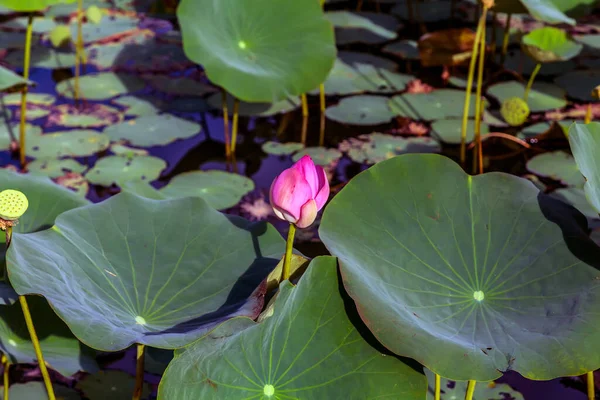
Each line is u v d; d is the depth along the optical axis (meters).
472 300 2.72
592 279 2.71
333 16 6.44
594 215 3.69
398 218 2.78
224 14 4.09
